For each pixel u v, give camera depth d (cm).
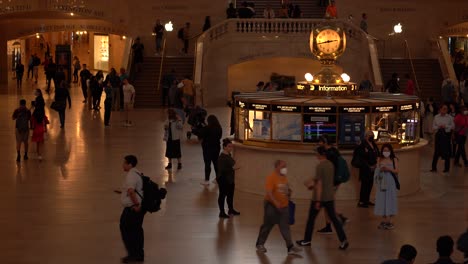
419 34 3825
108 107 2631
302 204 1600
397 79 3134
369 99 1711
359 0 3825
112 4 3822
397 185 1425
